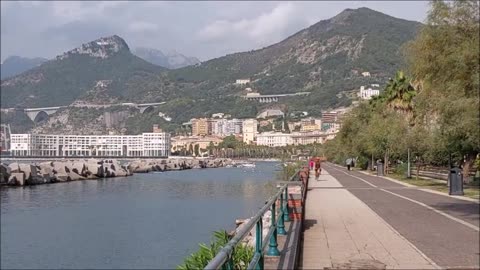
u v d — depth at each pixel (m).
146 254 24.77
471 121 21.44
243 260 9.34
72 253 26.50
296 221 13.22
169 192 61.28
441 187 32.97
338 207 20.39
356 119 71.88
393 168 61.22
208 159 191.75
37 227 35.56
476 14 20.36
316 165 45.44
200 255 11.07
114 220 37.41
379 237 13.07
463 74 20.03
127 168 114.94
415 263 10.03
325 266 9.81
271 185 54.31
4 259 25.86
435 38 20.64
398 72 51.56
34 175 80.69
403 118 45.22
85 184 81.06
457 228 14.57
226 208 41.56
